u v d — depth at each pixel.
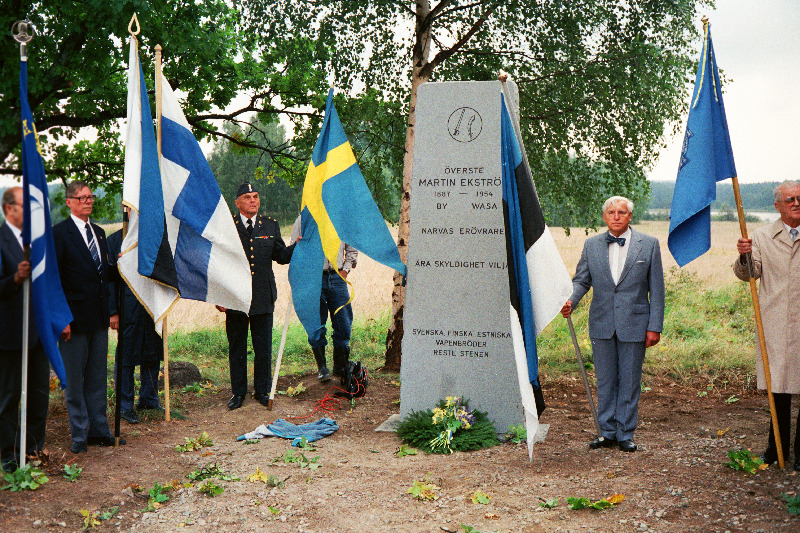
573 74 10.23
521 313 5.39
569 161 11.34
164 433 6.15
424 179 6.17
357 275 18.11
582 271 5.72
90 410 5.53
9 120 9.08
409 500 4.53
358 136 11.48
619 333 5.44
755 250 4.94
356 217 6.57
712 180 5.07
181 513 4.29
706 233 5.13
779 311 4.79
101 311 5.43
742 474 4.70
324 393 7.85
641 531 3.88
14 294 4.54
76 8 9.49
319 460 5.46
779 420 4.91
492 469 5.15
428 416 6.04
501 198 6.01
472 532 3.96
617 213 5.49
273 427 6.29
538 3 10.18
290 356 10.66
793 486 4.39
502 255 6.05
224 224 6.65
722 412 6.79
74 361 5.27
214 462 5.34
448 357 6.20
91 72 9.95
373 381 8.66
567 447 5.66
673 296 13.38
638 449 5.48
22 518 4.04
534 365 5.42
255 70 11.86
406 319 6.27
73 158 13.02
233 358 7.19
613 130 10.62
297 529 4.06
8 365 4.62
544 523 4.07
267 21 10.46
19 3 9.34
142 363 6.80
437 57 9.52
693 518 4.01
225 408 7.19
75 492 4.52
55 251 5.02
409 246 6.24
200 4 10.38
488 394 6.13
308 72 11.46
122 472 5.00
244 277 6.72
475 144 6.04
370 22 10.20
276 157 13.13
